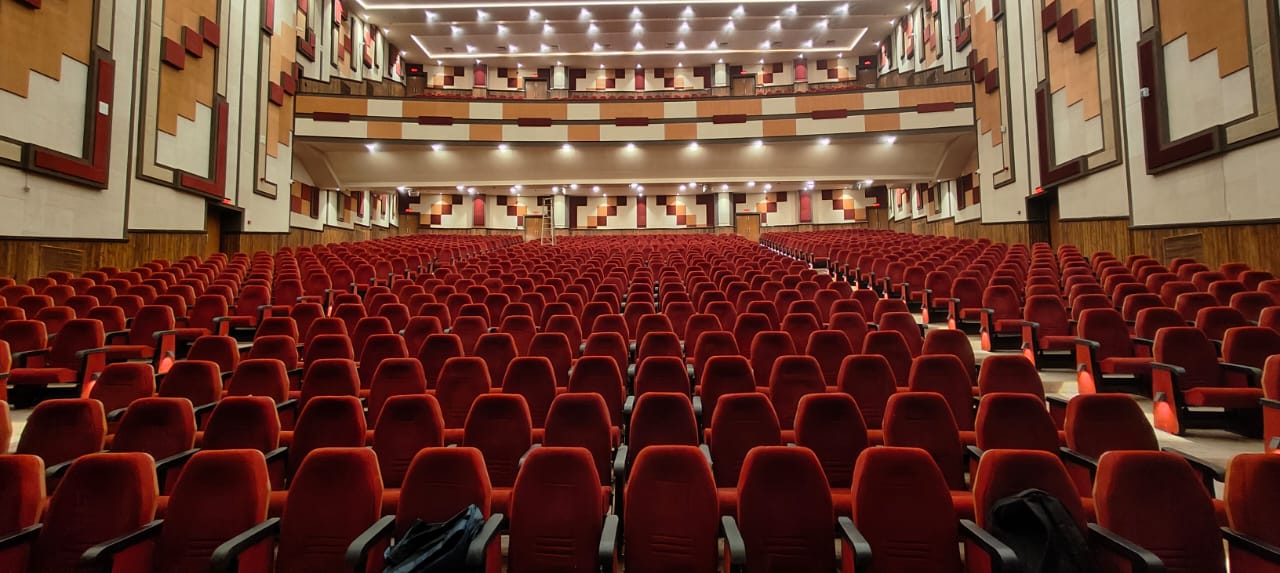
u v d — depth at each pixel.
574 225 17.67
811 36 16.64
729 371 2.76
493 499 2.02
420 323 4.02
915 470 1.66
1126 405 2.06
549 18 15.09
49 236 6.02
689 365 3.39
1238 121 5.09
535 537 1.70
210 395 2.80
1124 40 6.76
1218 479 1.73
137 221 7.22
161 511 1.87
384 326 3.96
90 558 1.48
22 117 5.72
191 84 8.29
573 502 1.72
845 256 7.58
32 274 5.83
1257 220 4.96
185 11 8.16
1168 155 5.90
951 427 2.16
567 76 19.03
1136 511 1.55
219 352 3.38
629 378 3.29
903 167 12.24
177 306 4.73
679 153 12.53
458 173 12.58
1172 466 1.57
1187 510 1.54
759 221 16.91
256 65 9.94
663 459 1.74
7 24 5.58
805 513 1.67
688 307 4.51
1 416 2.17
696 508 1.69
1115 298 4.28
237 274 6.30
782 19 15.44
